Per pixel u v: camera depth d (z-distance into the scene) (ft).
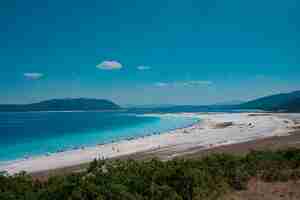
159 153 93.30
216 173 38.09
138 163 36.40
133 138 158.30
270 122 225.76
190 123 285.02
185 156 79.71
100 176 31.01
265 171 42.65
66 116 590.14
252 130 163.12
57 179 31.37
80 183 28.73
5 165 93.50
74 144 155.33
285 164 45.09
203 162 40.57
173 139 137.69
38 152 132.16
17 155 125.29
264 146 87.25
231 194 35.12
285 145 86.53
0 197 27.32
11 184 30.07
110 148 119.14
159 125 278.26
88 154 106.32
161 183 32.35
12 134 223.51
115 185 28.94
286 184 38.70
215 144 106.83
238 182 37.42
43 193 28.17
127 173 32.94
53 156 108.17
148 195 30.17
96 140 169.17
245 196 34.47
